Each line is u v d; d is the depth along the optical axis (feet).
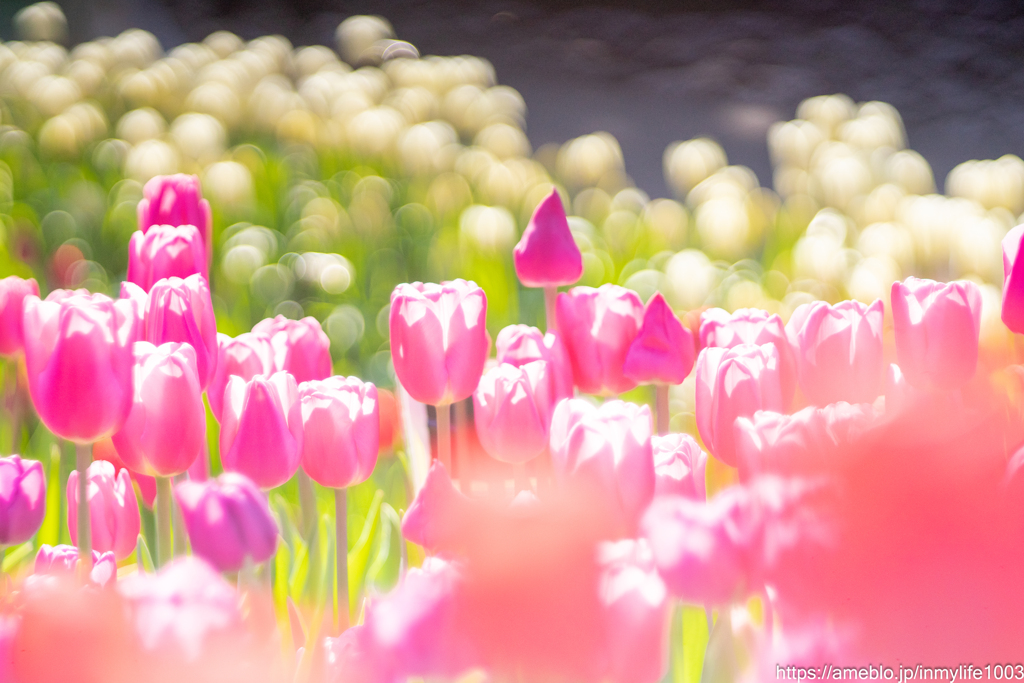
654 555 6.83
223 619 6.72
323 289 18.83
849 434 6.73
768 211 23.71
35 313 7.22
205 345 7.57
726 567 6.81
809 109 28.60
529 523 6.75
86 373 7.16
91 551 7.36
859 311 7.58
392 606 6.79
